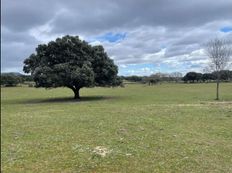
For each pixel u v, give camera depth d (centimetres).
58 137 1293
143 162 877
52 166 883
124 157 934
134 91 5853
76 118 1838
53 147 1109
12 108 3078
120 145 1095
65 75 4316
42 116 2048
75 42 4522
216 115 1744
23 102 4028
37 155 1004
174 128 1390
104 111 2180
